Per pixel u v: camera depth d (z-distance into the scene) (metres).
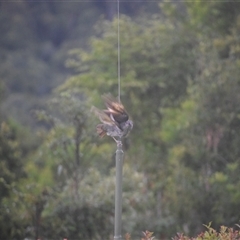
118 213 9.77
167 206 23.78
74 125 20.45
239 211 20.77
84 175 21.22
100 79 31.19
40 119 21.27
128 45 32.69
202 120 22.34
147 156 30.41
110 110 9.27
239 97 22.16
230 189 21.03
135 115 31.95
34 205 19.70
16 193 19.78
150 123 32.00
